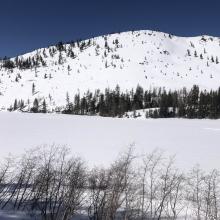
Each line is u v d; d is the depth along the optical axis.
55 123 55.62
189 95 169.75
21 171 19.12
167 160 28.31
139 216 15.09
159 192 18.19
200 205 16.27
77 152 30.39
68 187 15.80
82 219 14.68
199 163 27.89
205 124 70.50
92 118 72.88
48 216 14.62
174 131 51.97
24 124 51.94
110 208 14.18
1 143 33.66
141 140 40.75
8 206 15.33
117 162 24.69
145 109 167.62
